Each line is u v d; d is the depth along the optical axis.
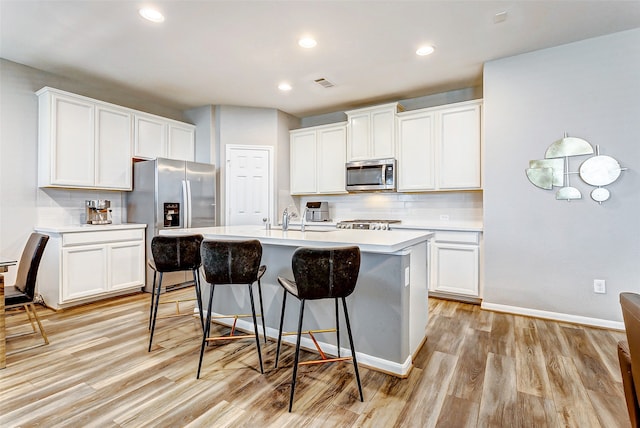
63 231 3.18
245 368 2.11
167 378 1.98
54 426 1.55
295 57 3.21
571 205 2.92
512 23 2.61
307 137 5.04
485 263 3.30
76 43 2.92
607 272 2.78
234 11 2.45
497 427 1.55
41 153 3.39
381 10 2.43
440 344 2.47
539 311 3.05
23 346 2.41
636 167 2.69
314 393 1.84
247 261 2.00
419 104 4.39
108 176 3.76
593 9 2.41
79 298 3.30
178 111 4.92
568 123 2.92
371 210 4.82
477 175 3.65
